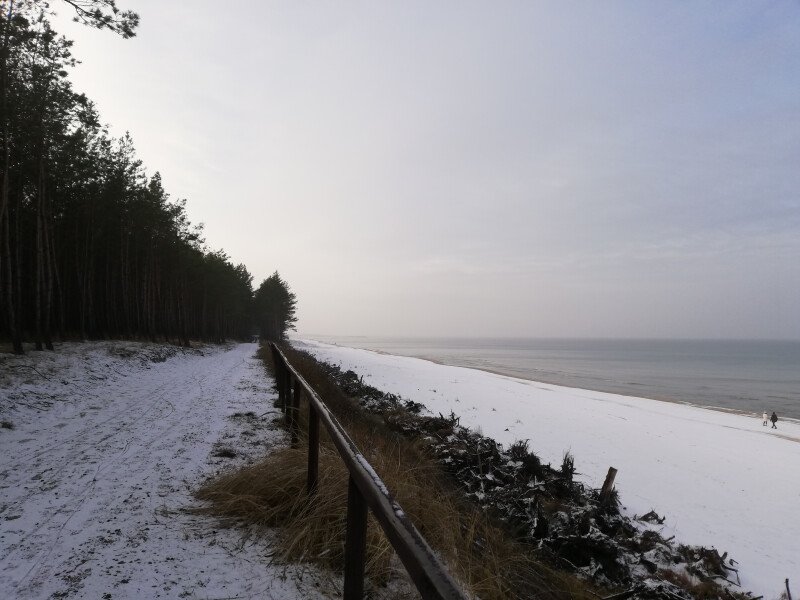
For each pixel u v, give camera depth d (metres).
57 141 16.47
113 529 3.33
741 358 137.38
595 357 124.44
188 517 3.60
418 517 3.32
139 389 10.93
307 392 3.96
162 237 32.72
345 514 3.12
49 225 21.47
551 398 26.94
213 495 3.96
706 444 16.39
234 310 64.69
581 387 42.94
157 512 3.66
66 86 15.68
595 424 18.28
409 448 7.10
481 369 57.66
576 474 9.13
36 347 14.93
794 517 9.05
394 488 3.49
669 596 4.13
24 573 2.71
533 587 3.40
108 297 29.98
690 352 181.62
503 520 5.13
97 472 4.62
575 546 4.70
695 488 10.49
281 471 3.88
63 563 2.83
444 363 66.75
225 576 2.74
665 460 13.07
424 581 1.29
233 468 4.86
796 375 76.62
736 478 11.82
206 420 7.35
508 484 6.24
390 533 1.58
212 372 16.58
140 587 2.59
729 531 8.02
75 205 24.11
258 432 6.60
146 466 4.86
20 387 8.55
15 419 6.87
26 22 11.72
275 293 85.88
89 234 25.98
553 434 15.37
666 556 5.52
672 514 8.53
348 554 2.21
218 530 3.38
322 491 3.36
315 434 3.45
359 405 12.81
